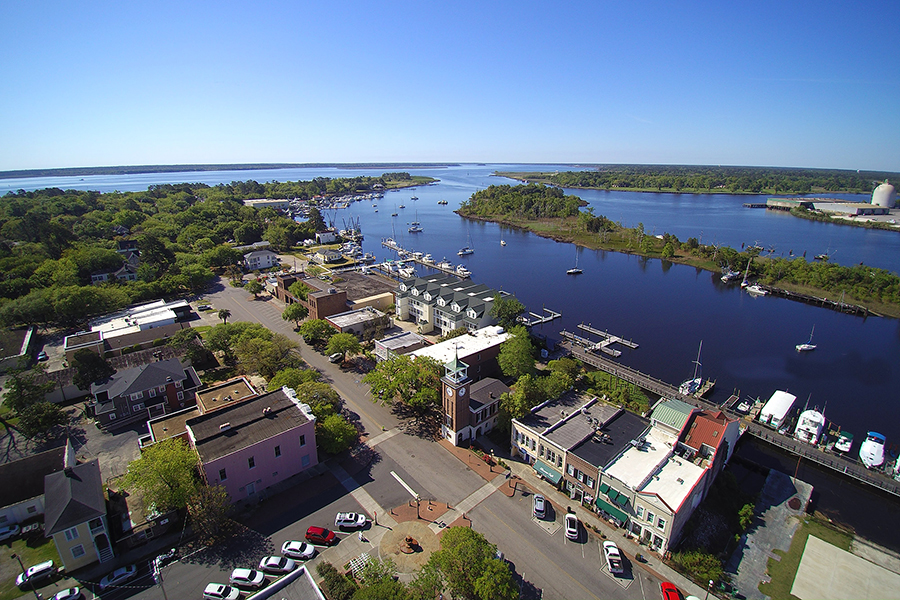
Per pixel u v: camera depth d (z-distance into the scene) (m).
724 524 62.16
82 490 53.88
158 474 55.38
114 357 99.81
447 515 60.94
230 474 60.59
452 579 45.47
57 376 90.31
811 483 73.75
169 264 179.38
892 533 63.62
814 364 117.19
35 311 119.88
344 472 69.12
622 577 52.50
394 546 55.72
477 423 77.50
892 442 85.81
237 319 135.00
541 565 53.66
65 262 151.50
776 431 85.69
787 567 56.41
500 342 101.56
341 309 128.62
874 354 123.19
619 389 92.19
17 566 52.78
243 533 57.66
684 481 59.59
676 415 69.00
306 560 53.66
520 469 70.50
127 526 56.34
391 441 76.75
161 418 73.50
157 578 51.25
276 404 71.81
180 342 104.25
